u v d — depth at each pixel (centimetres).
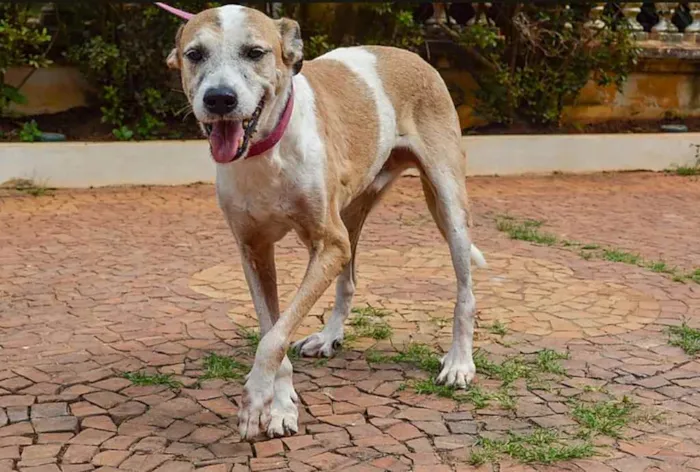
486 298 319
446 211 270
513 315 306
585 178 539
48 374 267
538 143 546
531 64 575
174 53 241
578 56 565
